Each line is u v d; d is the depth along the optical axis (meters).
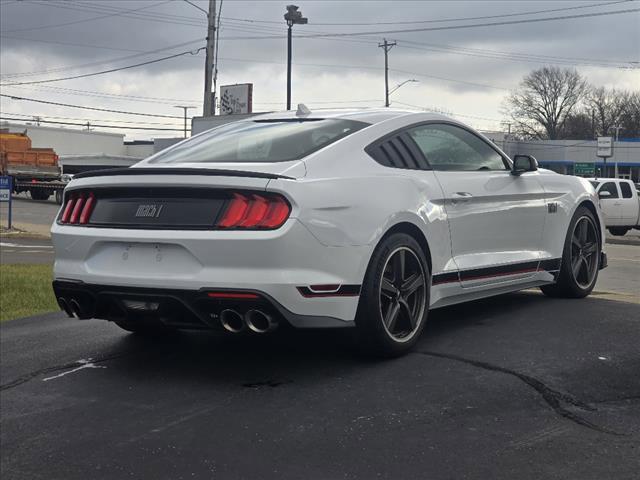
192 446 3.27
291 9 33.66
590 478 2.78
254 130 4.76
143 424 3.59
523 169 5.36
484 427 3.28
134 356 4.75
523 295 6.33
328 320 3.84
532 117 93.00
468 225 4.83
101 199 4.16
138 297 3.90
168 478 3.00
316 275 3.75
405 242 4.25
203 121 28.80
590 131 92.06
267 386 3.96
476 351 4.43
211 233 3.71
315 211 3.75
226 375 4.20
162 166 4.25
